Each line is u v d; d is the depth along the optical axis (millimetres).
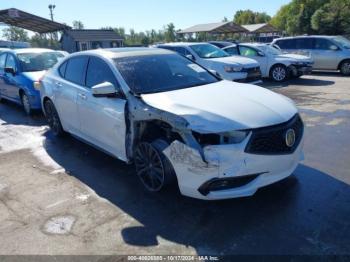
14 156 5379
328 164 4461
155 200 3725
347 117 6902
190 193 3303
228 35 47562
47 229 3283
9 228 3334
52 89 5719
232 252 2793
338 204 3432
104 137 4496
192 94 3814
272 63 12727
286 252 2752
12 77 8328
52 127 6277
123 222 3334
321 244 2824
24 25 22172
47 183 4320
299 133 3547
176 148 3266
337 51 14219
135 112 3730
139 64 4465
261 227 3100
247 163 3096
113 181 4293
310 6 51812
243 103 3480
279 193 3693
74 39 35000
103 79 4480
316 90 10477
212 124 3123
